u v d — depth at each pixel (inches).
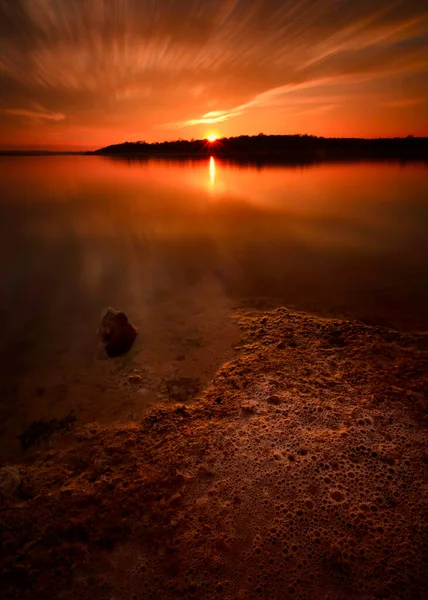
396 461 123.0
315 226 533.0
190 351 199.9
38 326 239.1
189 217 607.2
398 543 99.3
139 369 185.5
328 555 97.9
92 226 546.0
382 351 187.0
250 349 197.2
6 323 244.2
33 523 108.8
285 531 104.0
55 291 297.9
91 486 120.4
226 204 730.8
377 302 268.5
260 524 106.3
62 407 161.2
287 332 211.3
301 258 381.1
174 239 468.1
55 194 897.5
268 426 140.3
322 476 119.0
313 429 137.7
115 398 165.3
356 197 794.2
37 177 1387.8
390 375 166.4
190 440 136.8
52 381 179.6
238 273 336.8
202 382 173.8
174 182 1180.5
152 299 278.2
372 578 92.5
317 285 304.2
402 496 111.8
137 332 221.1
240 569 96.4
